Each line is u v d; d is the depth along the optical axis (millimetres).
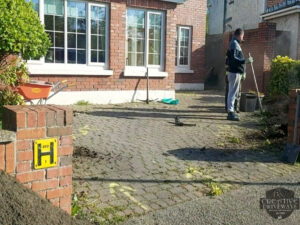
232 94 9148
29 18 4531
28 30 4414
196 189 4461
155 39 12094
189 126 8242
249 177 4965
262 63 13641
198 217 3701
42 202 3080
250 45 14445
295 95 5762
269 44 13586
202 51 17406
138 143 6535
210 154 6000
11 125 3076
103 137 6867
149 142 6645
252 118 9398
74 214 3561
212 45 19359
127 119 8805
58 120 3252
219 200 4148
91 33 10688
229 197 4246
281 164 5602
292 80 11602
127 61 11562
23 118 3043
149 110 10273
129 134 7227
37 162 3146
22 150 3064
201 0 17000
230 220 3672
